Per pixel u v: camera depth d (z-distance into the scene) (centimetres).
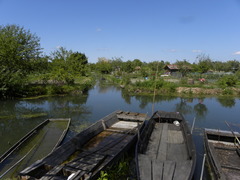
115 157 709
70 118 1394
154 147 846
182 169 590
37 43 2648
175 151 812
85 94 2552
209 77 3806
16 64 2331
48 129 1182
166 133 1022
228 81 2898
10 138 1074
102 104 2005
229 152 856
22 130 1208
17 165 740
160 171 582
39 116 1519
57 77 2580
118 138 979
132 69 4784
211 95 2573
